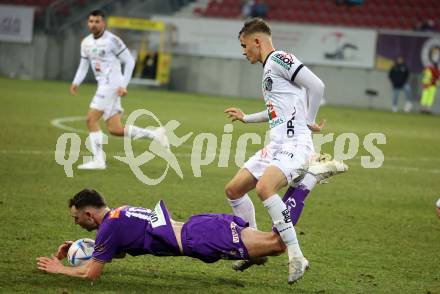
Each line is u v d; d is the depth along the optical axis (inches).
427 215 999.0
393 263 727.1
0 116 1959.9
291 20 3718.0
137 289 590.9
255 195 1091.3
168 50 3508.9
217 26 3447.3
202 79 3491.6
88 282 602.5
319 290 620.1
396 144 1888.5
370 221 936.9
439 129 2390.5
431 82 3100.4
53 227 798.5
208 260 607.5
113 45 1222.3
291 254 602.9
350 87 3280.0
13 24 3563.0
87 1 3713.1
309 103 647.1
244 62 3415.4
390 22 3644.2
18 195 967.6
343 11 3727.9
